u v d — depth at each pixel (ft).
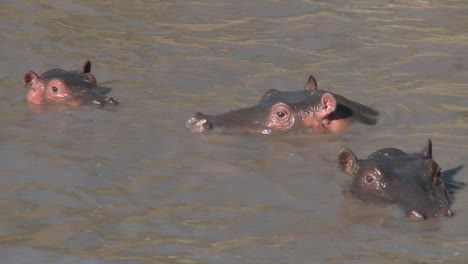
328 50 220.64
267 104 176.86
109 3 252.83
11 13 240.53
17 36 225.56
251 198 144.87
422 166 144.25
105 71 206.28
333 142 169.07
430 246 127.13
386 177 142.41
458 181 150.82
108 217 137.28
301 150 165.27
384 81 200.85
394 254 124.88
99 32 231.09
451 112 182.60
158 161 158.61
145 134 170.71
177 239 130.11
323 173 154.71
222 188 148.46
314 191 147.54
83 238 130.31
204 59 214.28
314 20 240.94
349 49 220.64
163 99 189.98
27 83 189.98
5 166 154.71
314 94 178.29
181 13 246.47
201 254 125.29
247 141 168.76
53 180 149.69
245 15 245.24
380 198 140.77
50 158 158.30
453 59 212.23
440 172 145.79
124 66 209.77
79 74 193.57
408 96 191.01
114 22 238.27
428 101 188.55
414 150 163.63
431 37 227.40
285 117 173.17
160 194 145.59
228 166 157.07
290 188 148.77
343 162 151.33
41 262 123.03
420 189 140.46
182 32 232.32
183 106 185.88
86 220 136.15
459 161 158.40
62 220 136.05
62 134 170.09
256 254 125.29
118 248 127.03
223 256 124.67
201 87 197.36
